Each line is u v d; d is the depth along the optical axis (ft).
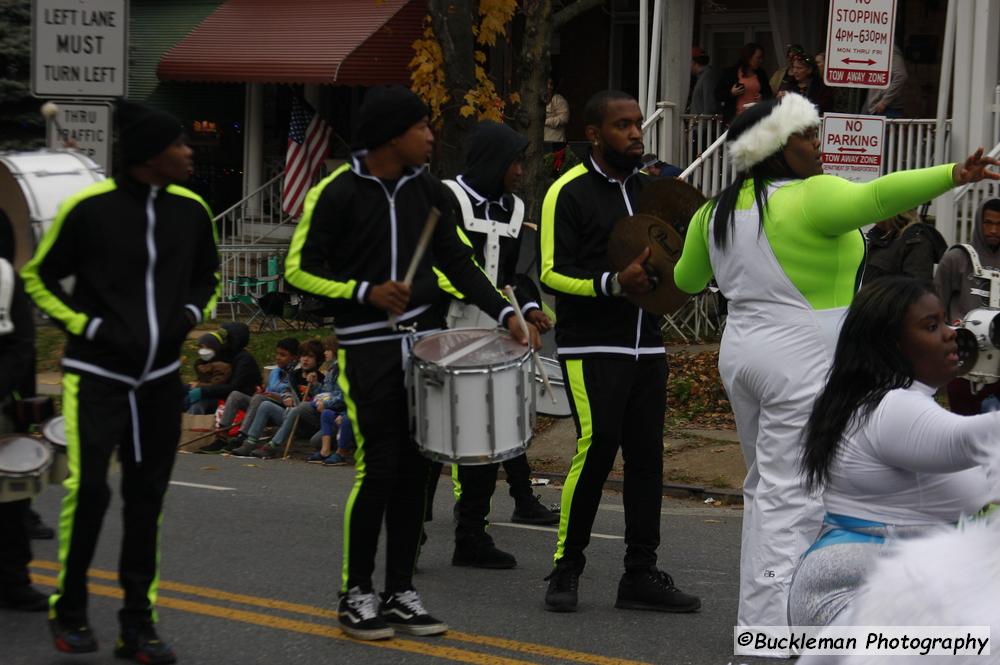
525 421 19.20
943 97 46.88
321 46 66.18
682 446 37.50
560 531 21.57
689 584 23.70
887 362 13.08
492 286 19.94
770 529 17.87
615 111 20.89
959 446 12.34
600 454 20.86
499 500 32.63
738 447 36.99
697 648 19.39
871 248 35.01
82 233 17.75
